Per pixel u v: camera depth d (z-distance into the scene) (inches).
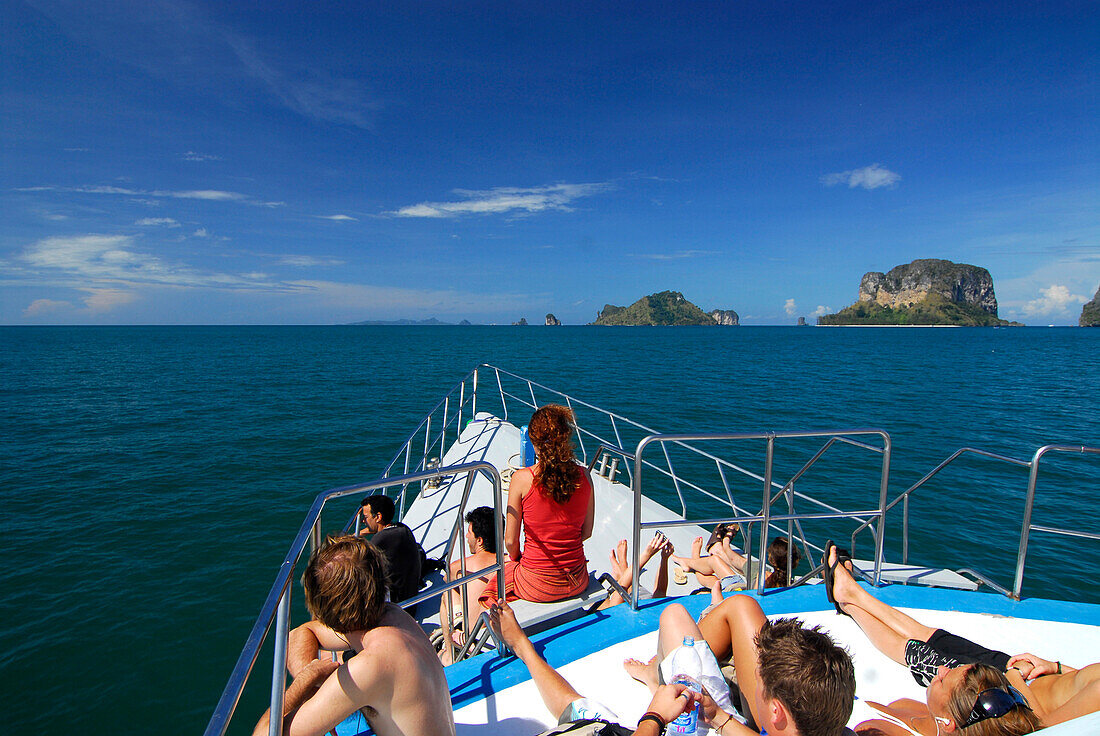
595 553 236.4
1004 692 80.0
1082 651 119.6
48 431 810.8
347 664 75.6
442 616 153.6
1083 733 53.8
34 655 290.0
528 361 2139.5
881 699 108.0
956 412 925.2
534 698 110.0
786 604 136.4
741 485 505.4
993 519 422.3
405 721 77.2
